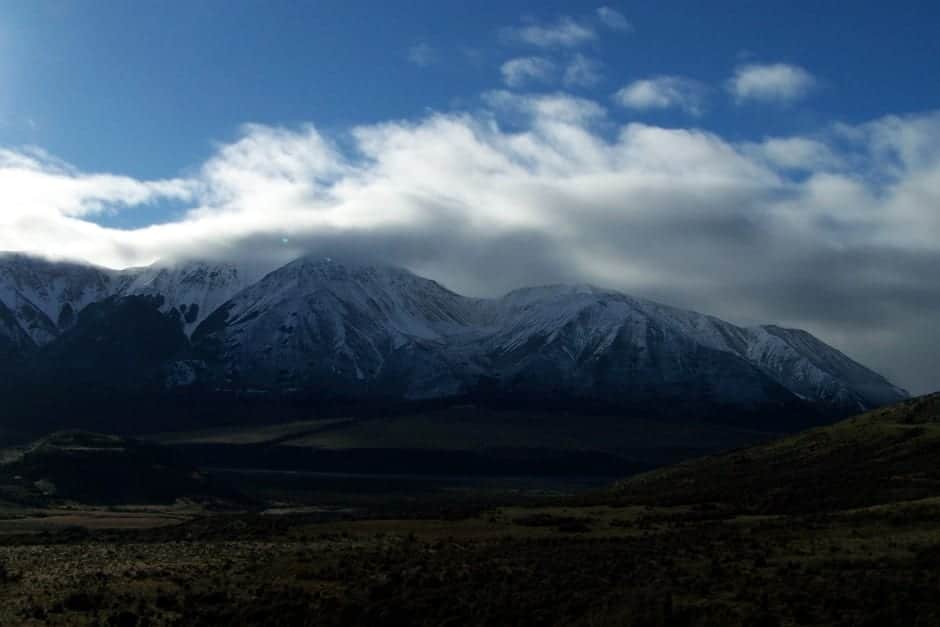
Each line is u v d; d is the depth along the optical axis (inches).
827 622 2476.6
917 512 3774.6
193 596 3169.3
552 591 3006.9
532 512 5231.3
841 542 3378.4
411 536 4328.3
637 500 5615.2
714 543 3641.7
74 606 3046.3
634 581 3034.0
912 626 2375.7
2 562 3789.4
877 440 6131.9
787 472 5890.8
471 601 2974.9
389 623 2856.8
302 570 3523.6
